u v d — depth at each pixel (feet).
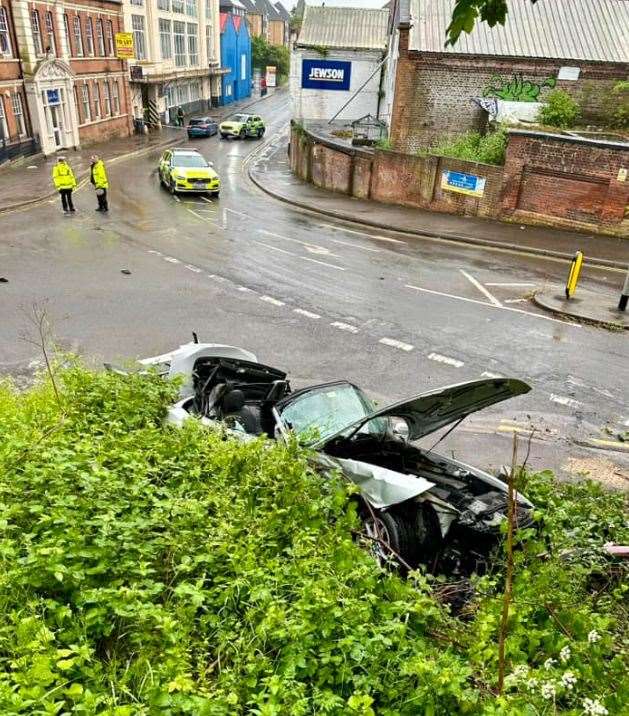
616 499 19.30
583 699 9.89
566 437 27.40
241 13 255.50
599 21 89.56
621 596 13.82
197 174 82.43
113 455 16.34
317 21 121.39
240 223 69.92
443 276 52.65
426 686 9.64
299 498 15.12
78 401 20.95
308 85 120.78
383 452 19.24
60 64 112.16
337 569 12.70
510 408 30.01
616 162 63.26
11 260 51.16
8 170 95.86
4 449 15.83
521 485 17.81
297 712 8.99
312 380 31.86
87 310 40.60
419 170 77.87
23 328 36.88
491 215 72.79
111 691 9.48
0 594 10.75
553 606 12.51
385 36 119.55
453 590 14.75
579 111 86.07
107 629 10.60
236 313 41.52
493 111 84.74
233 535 13.71
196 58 200.44
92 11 126.62
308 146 95.40
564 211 68.13
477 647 11.02
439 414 17.99
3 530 12.30
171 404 22.43
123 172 102.32
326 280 50.06
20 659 9.09
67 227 63.82
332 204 80.94
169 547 13.05
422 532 16.28
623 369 34.99
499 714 9.18
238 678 9.96
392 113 90.07
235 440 18.35
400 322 41.19
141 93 161.58
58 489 13.88
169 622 10.29
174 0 175.52
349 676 10.03
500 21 11.73
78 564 11.48
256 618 11.28
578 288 49.70
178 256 54.95
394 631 10.96
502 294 48.24
